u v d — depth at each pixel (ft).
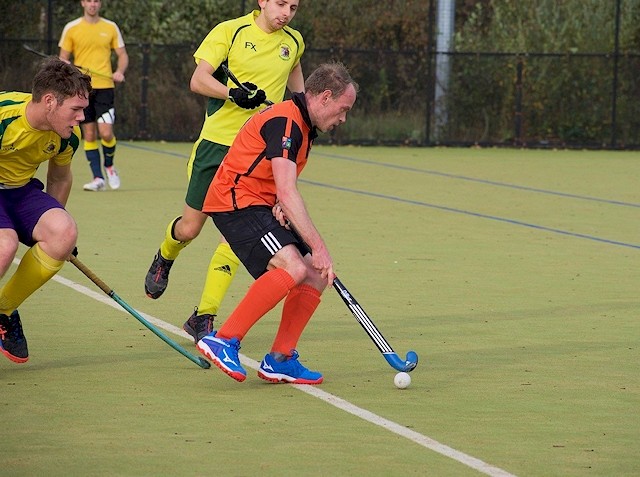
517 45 219.00
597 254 96.53
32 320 66.33
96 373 54.80
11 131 51.29
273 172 51.60
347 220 113.60
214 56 64.54
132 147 192.13
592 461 42.27
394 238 102.42
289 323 53.16
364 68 209.05
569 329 67.21
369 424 46.75
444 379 54.85
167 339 55.67
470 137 212.43
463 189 144.87
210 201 53.72
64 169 55.98
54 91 50.62
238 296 75.25
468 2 235.81
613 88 211.00
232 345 51.75
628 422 47.80
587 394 52.42
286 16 65.31
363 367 57.06
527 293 78.28
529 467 41.37
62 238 52.75
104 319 67.05
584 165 182.19
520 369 57.21
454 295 77.00
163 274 65.77
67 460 41.24
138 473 39.93
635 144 213.05
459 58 210.79
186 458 41.75
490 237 104.68
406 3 222.28
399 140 210.18
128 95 202.28
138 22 211.82
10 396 50.19
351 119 209.46
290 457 42.11
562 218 119.24
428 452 43.01
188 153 184.65
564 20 219.61
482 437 45.16
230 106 63.41
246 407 49.16
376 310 71.51
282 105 52.65
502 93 212.23
